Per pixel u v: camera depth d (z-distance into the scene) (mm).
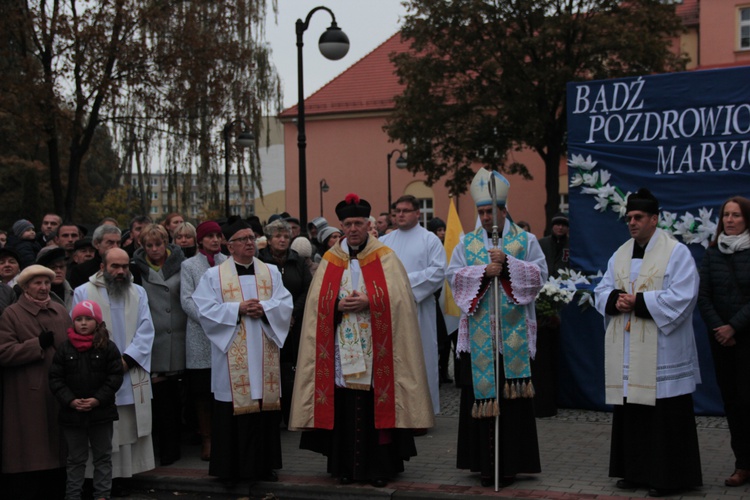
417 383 6430
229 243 6844
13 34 21078
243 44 25953
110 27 21266
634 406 6055
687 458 5930
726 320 6195
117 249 6746
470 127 27734
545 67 25562
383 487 6348
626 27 25203
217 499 6562
